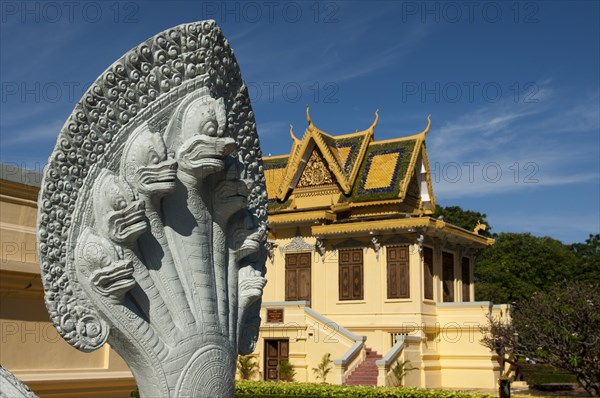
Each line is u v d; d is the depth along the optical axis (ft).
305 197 108.68
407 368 82.53
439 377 92.89
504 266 145.28
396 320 93.50
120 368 46.42
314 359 86.74
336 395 64.28
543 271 145.28
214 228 21.29
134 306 18.70
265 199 23.93
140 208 18.39
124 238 18.22
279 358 89.30
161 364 18.80
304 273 102.58
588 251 161.99
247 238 22.44
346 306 98.12
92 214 18.25
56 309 17.44
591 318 59.21
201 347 19.72
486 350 90.89
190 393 19.21
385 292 95.40
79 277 17.89
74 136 17.99
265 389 67.87
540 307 62.90
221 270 21.29
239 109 22.89
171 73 19.92
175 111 19.97
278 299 103.65
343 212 104.06
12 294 40.75
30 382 40.29
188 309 19.66
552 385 100.27
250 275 22.49
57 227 17.69
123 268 17.95
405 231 94.17
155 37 19.56
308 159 109.29
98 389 44.68
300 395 65.62
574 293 61.93
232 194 21.31
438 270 98.17
